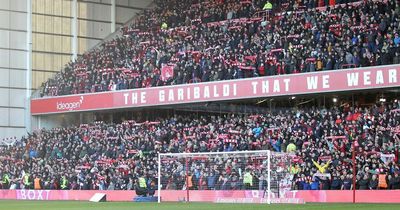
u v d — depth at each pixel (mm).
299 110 72000
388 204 48594
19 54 92875
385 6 71125
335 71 66375
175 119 77188
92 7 98750
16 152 83812
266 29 76688
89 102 83438
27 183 75875
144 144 73062
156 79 78188
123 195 66062
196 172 61312
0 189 77938
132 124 79625
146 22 92688
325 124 63875
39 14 94812
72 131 83375
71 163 75938
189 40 82750
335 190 55406
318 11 75750
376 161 55969
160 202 57625
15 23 92875
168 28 89125
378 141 58969
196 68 75438
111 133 78812
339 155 58094
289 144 61906
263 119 69688
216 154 58562
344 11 72938
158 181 59531
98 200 62906
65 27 96688
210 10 86438
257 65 71438
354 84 65312
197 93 74375
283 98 72688
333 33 70688
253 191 56875
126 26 95938
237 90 71812
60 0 96625
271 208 43438
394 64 63406
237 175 58188
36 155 82000
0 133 90438
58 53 95938
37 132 87312
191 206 47844
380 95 69000
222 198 58656
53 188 73438
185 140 71562
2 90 91125
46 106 88375
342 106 71062
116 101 80625
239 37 77438
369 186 54844
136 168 67875
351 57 66188
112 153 74312
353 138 60688
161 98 76938
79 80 86750
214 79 73500
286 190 56875
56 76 91125
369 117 62844
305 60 68812
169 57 80875
